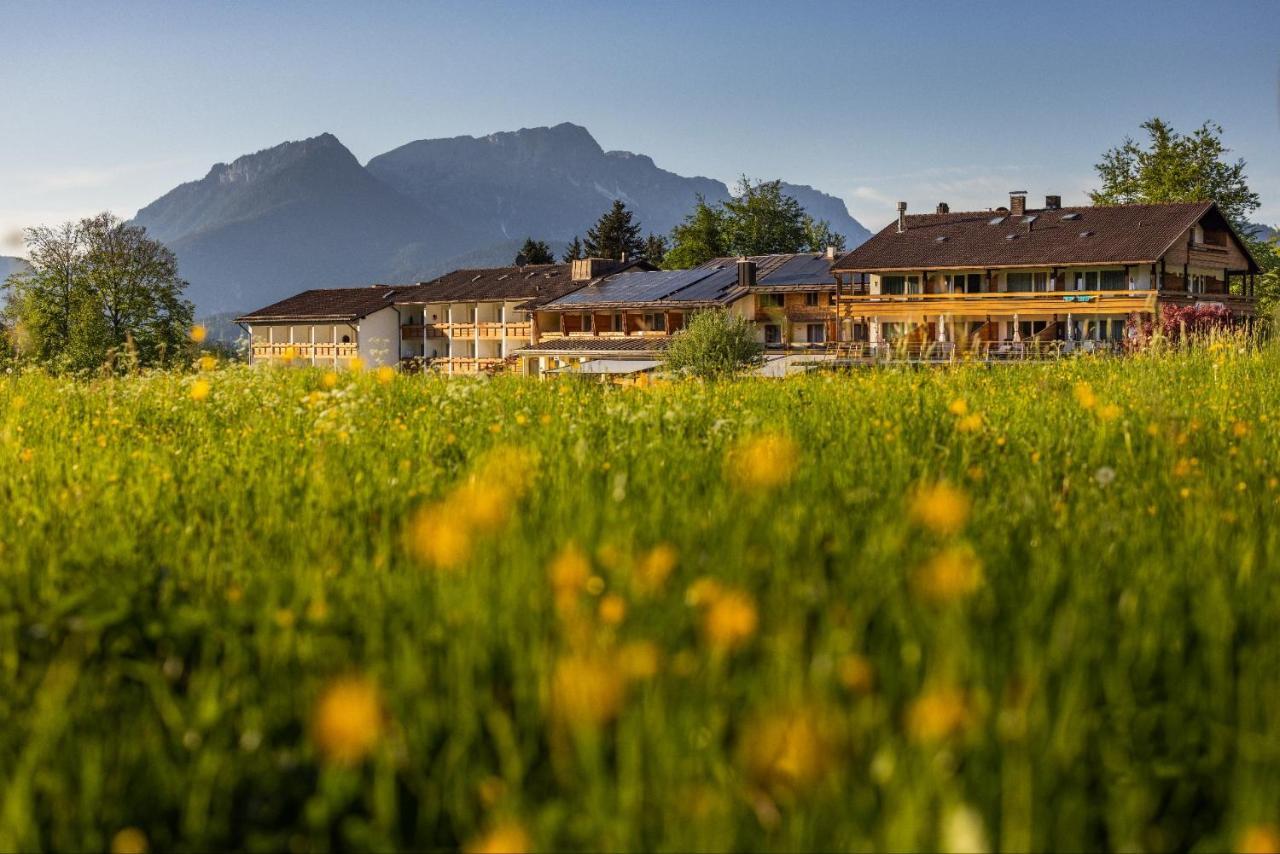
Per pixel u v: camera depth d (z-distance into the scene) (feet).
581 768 7.41
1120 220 196.75
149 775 7.58
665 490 14.39
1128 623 9.24
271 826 7.45
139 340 245.24
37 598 10.91
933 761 6.90
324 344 261.44
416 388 35.37
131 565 11.77
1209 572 10.67
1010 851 6.34
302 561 11.50
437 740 8.04
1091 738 7.82
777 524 11.89
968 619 9.21
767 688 8.06
